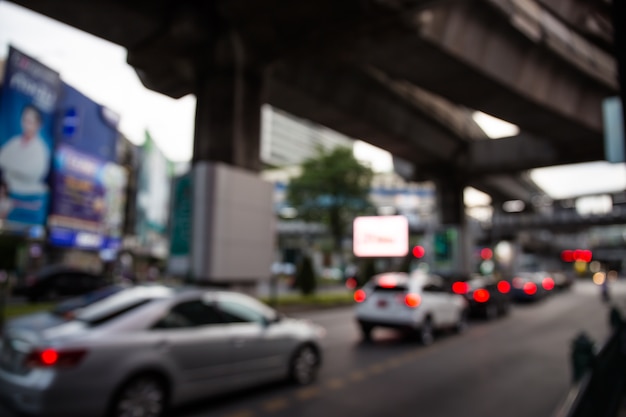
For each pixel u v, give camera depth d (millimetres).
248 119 16578
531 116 23547
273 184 16531
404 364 8312
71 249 31844
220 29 15758
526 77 20609
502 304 18000
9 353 4527
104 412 4266
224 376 5410
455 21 17156
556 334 12742
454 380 7164
